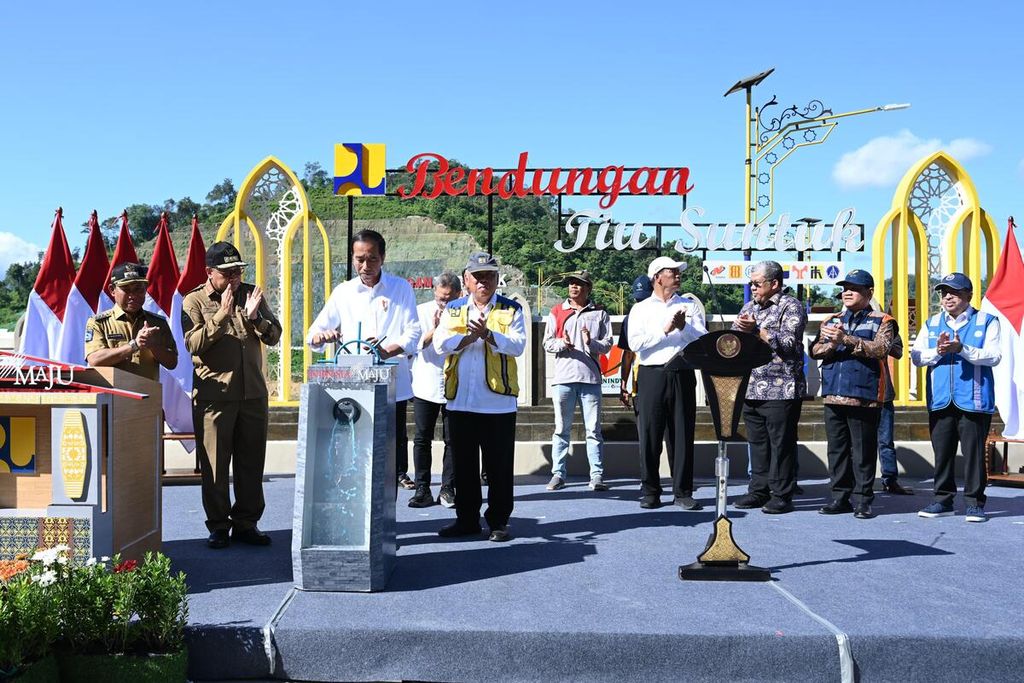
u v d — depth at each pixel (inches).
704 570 188.7
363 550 176.7
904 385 429.7
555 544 224.2
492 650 151.5
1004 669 150.0
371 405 182.5
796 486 274.8
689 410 278.4
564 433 325.4
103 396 175.5
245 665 153.7
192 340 216.2
